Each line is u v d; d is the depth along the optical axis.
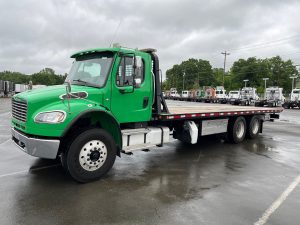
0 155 7.75
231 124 10.47
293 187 5.76
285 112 33.38
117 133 6.29
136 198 5.00
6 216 4.21
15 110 6.09
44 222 4.06
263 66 89.25
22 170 6.44
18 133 5.71
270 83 89.38
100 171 5.85
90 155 5.68
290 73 89.81
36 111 5.41
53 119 5.29
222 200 5.02
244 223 4.20
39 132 5.30
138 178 6.11
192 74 122.00
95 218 4.22
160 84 7.47
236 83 92.06
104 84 6.14
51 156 5.32
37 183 5.62
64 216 4.26
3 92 53.75
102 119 6.14
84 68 6.65
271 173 6.71
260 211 4.61
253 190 5.55
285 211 4.63
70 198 4.92
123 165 7.14
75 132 5.64
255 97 48.09
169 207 4.66
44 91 5.69
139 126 7.03
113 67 6.23
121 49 6.34
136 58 6.36
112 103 6.28
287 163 7.68
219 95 54.81
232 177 6.34
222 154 8.67
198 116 8.80
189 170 6.82
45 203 4.69
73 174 5.52
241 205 4.82
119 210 4.51
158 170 6.76
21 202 4.71
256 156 8.47
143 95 6.91
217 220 4.26
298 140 11.63
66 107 5.43
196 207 4.69
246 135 11.52
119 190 5.36
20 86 42.09
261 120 12.21
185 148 9.52
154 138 7.23
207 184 5.84
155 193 5.26
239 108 12.61
